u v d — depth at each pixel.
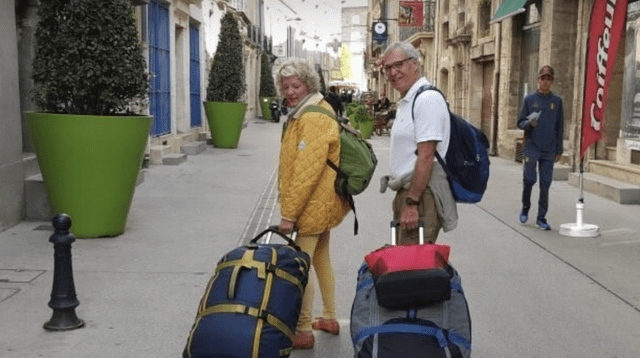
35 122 6.58
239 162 14.34
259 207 9.06
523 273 5.97
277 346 2.99
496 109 17.17
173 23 15.59
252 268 3.13
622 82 11.75
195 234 7.30
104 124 6.54
